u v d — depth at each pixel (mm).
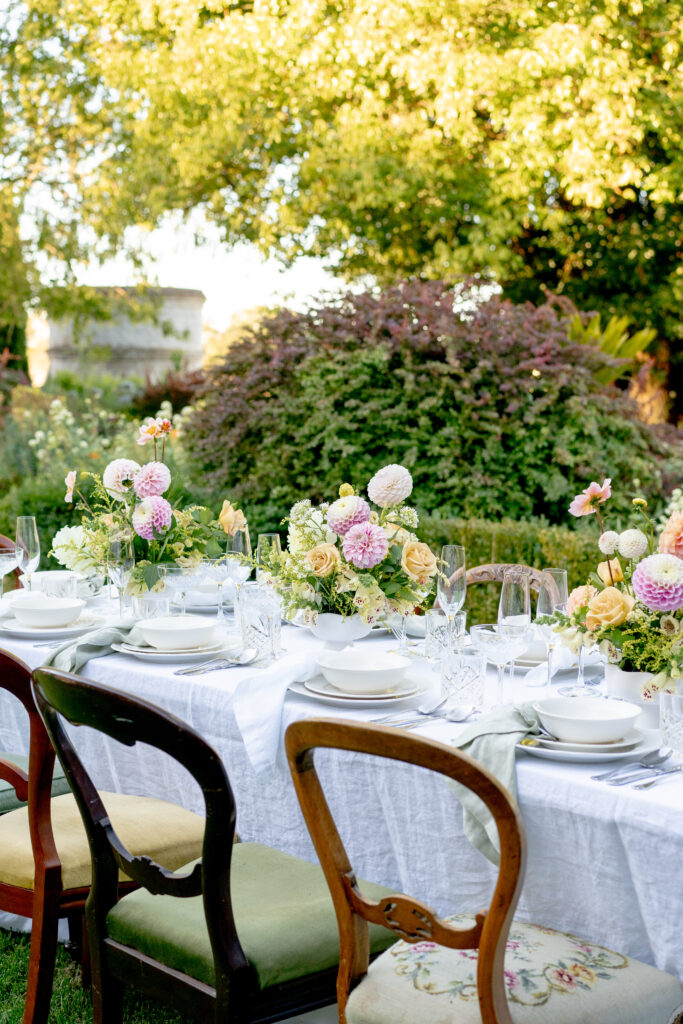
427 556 2898
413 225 11195
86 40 11281
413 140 10469
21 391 11391
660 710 1909
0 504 7230
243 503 7383
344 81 10188
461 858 2018
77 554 3691
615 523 6977
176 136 11078
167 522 3369
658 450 7418
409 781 2070
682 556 2217
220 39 10281
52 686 1856
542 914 1939
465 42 9656
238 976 1841
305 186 11359
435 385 6941
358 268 11812
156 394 12516
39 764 2178
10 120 11562
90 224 11812
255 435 7500
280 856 2289
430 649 2650
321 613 2902
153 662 2797
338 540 2941
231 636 3043
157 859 2324
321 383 7043
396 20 9539
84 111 11547
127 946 2037
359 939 1748
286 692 2449
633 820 1736
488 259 10531
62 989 2713
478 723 2049
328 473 7102
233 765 2463
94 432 10352
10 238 11742
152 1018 2596
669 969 1767
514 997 1679
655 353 11805
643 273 11383
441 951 1854
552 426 6961
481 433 6938
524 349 7043
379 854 2184
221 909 1839
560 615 2363
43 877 2209
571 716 2096
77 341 12539
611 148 9719
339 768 2201
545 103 9648
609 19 9344
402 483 2938
